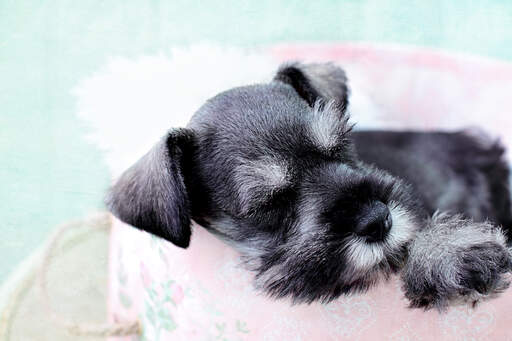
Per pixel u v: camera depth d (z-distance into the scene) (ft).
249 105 1.52
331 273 1.40
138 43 2.37
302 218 1.45
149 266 1.50
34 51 2.35
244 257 1.45
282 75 1.69
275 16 2.48
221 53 1.86
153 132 1.66
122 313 1.66
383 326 1.40
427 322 1.40
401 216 1.43
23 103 2.31
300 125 1.49
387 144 2.22
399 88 2.32
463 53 2.44
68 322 1.62
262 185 1.44
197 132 1.52
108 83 1.74
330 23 2.48
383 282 1.40
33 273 1.89
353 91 2.28
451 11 2.51
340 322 1.40
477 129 2.26
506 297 1.41
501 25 2.51
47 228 2.19
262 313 1.42
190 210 1.46
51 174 2.24
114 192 1.52
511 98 2.31
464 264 1.39
